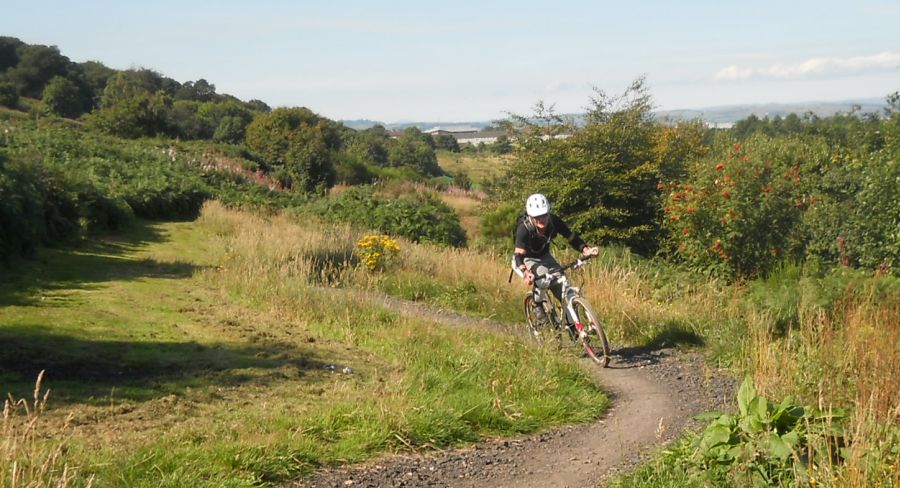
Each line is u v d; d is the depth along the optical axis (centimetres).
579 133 2272
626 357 939
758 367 772
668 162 2314
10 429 487
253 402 679
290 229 1869
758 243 1432
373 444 591
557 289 940
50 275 1315
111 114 5269
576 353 938
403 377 766
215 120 8181
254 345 909
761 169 1485
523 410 698
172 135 5522
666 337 1009
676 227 1518
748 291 1285
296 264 1397
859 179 1759
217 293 1257
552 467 571
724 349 916
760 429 508
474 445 622
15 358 779
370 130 11644
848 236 1516
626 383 830
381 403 639
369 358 882
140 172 2773
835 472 444
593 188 2211
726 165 1505
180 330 973
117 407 638
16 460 441
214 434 575
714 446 512
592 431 665
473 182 6675
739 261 1434
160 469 489
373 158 8725
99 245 1753
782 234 1473
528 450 612
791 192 1512
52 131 3650
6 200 1427
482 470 562
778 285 1280
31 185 1574
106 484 468
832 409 554
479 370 805
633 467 557
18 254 1427
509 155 2453
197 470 498
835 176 1897
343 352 905
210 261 1627
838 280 1128
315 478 527
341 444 581
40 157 1889
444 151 12100
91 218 1931
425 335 957
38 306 1050
